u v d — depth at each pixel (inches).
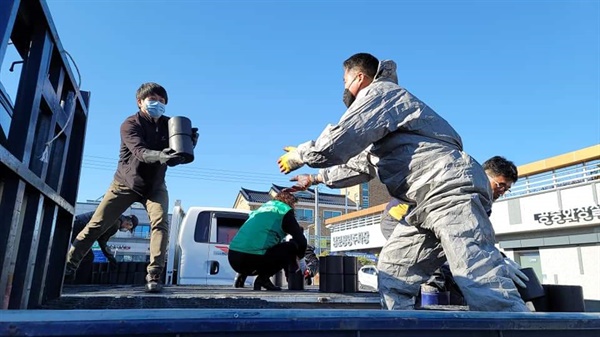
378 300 96.4
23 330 26.5
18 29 52.3
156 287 100.1
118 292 97.8
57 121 62.9
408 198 73.5
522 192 613.6
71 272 120.4
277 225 138.0
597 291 514.3
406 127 70.9
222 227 220.8
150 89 116.0
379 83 74.0
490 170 113.0
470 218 64.2
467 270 61.5
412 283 82.9
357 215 1095.0
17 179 46.1
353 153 68.7
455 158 68.7
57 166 66.9
